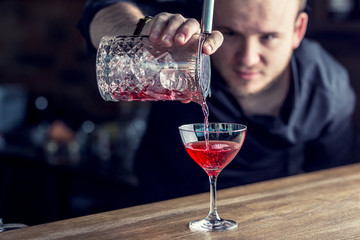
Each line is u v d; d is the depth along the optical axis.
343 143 2.23
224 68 1.91
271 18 1.81
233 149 1.12
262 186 1.45
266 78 1.94
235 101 1.95
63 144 3.45
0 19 4.98
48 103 4.92
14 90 4.68
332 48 3.23
